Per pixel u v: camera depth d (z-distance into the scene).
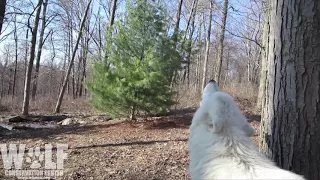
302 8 1.79
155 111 6.98
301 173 1.79
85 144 5.13
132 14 6.90
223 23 12.52
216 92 1.60
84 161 4.02
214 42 21.83
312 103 1.76
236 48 26.58
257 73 21.72
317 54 1.76
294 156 1.81
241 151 1.39
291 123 1.82
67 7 18.38
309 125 1.77
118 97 6.64
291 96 1.82
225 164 1.36
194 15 17.09
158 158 4.09
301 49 1.79
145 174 3.42
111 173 3.47
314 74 1.76
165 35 6.87
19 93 27.58
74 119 8.98
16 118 9.34
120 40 6.87
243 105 9.95
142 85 6.42
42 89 26.98
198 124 1.53
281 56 1.87
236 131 1.44
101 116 9.58
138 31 6.82
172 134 5.88
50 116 10.31
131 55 6.91
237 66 30.41
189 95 11.62
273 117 1.91
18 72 28.81
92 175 3.41
